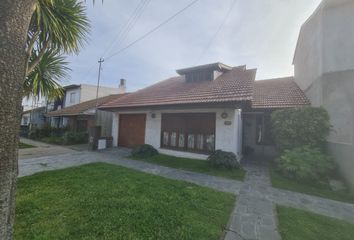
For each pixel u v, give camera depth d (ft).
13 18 4.81
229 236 9.61
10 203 4.86
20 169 20.04
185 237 9.00
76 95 69.72
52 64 17.28
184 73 38.22
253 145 34.91
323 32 24.77
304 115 22.81
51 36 13.65
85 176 17.69
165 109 31.01
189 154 27.91
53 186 14.71
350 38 23.08
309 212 12.63
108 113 49.32
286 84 38.60
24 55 5.20
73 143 44.88
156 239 8.75
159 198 13.25
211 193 14.88
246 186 17.47
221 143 25.54
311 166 19.06
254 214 12.08
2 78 4.54
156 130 32.73
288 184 18.37
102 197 12.91
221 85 30.25
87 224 9.58
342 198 15.51
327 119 22.02
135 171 20.54
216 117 26.25
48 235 8.61
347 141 22.24
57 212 10.68
